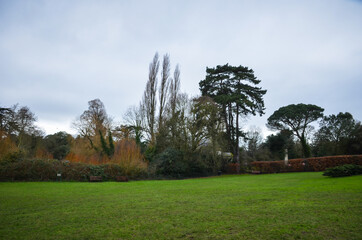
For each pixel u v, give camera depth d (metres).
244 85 37.25
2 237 5.20
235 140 37.34
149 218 6.53
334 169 16.52
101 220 6.44
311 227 5.29
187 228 5.57
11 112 35.38
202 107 30.25
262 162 33.09
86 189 13.71
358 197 8.16
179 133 29.66
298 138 52.66
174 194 11.10
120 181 21.17
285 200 8.36
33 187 14.72
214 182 18.08
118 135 44.75
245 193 10.59
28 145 35.16
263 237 4.84
